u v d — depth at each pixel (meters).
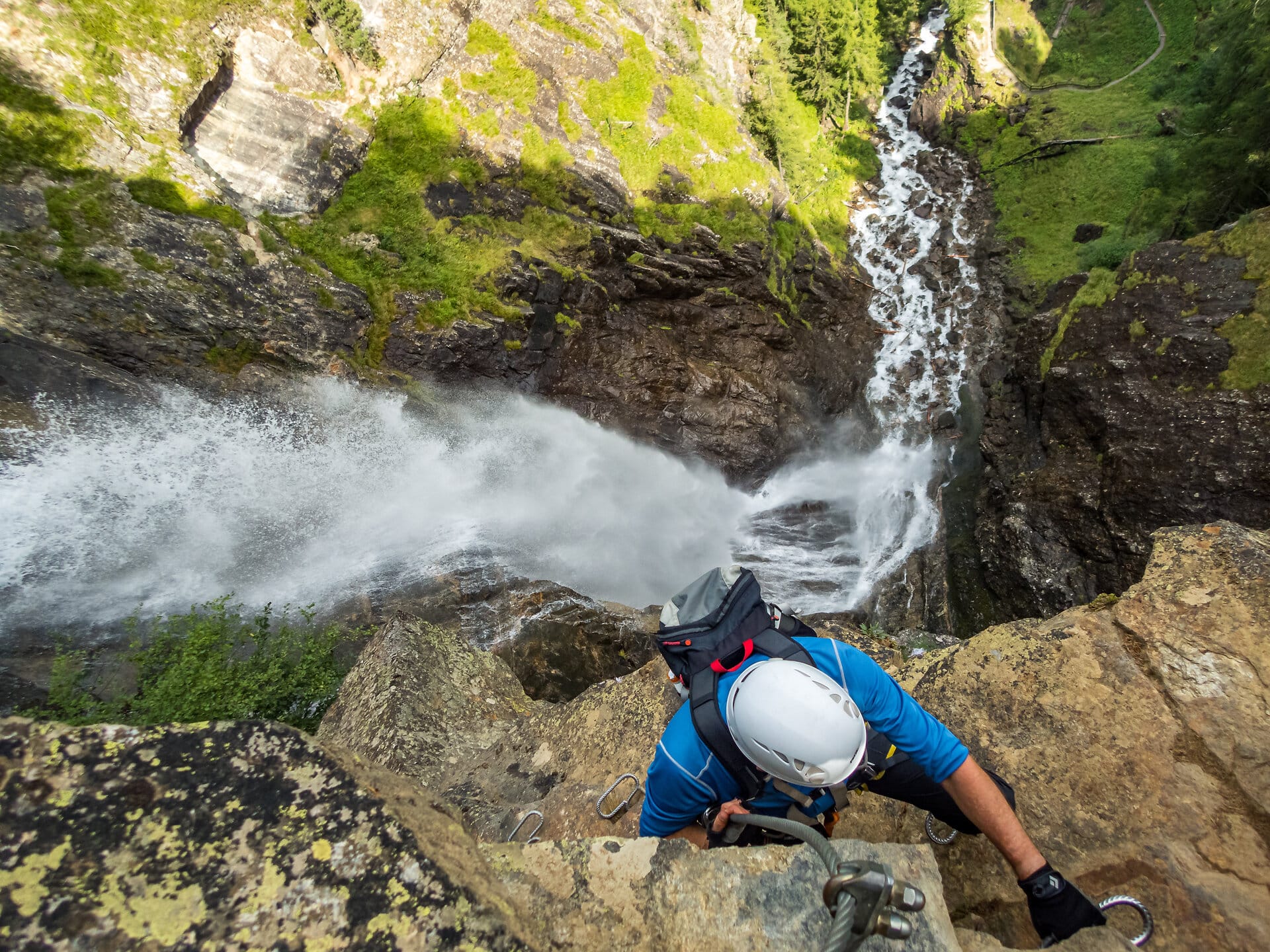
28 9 11.86
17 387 9.37
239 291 12.58
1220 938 2.00
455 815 1.69
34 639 8.09
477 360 15.07
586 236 16.95
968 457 19.89
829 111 27.31
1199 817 2.24
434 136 15.73
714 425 18.45
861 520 20.12
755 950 1.60
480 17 16.66
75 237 11.47
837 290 23.14
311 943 1.28
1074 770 2.47
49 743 1.38
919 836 2.63
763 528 18.77
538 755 3.84
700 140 19.02
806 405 20.64
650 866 1.75
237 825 1.37
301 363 12.93
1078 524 15.69
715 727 1.85
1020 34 28.52
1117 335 15.67
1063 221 23.61
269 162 14.25
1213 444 13.81
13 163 11.38
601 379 17.27
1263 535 2.76
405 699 4.26
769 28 25.14
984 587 17.53
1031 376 17.81
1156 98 25.31
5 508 8.67
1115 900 2.02
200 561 9.88
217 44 13.64
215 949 1.24
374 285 14.34
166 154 12.76
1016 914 2.31
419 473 13.29
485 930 1.37
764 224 19.72
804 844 1.82
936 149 27.50
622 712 3.79
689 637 1.96
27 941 1.18
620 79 18.12
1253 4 21.16
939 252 24.38
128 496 9.77
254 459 11.51
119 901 1.25
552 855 1.76
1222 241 14.72
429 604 10.91
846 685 1.93
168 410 10.93
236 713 7.01
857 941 1.38
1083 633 2.77
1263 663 2.42
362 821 1.43
